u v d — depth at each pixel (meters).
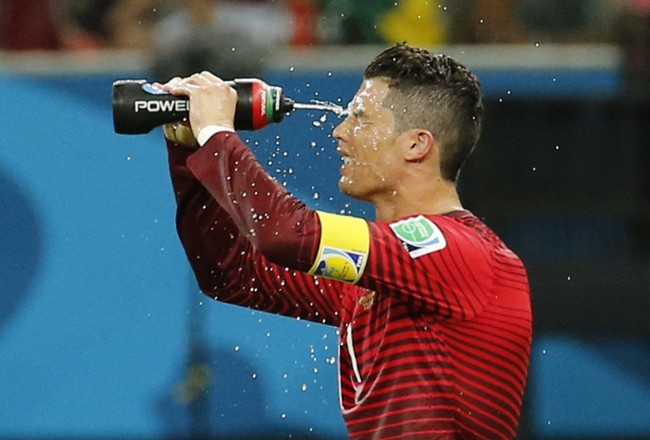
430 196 11.23
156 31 22.62
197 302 20.66
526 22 23.66
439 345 10.65
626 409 20.38
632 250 19.97
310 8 23.00
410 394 10.65
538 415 20.38
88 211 20.84
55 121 20.94
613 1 22.98
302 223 10.34
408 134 11.15
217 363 20.59
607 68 20.53
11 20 23.17
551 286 20.02
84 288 20.75
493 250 10.88
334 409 20.47
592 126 20.09
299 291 11.81
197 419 20.55
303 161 19.36
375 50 21.20
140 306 20.70
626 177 20.02
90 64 21.03
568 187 20.06
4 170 20.88
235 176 10.53
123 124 10.92
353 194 11.36
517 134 20.09
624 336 20.03
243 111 10.95
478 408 10.69
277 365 20.52
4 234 20.83
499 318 10.70
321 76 20.09
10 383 20.70
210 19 21.34
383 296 10.89
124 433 20.64
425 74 11.16
